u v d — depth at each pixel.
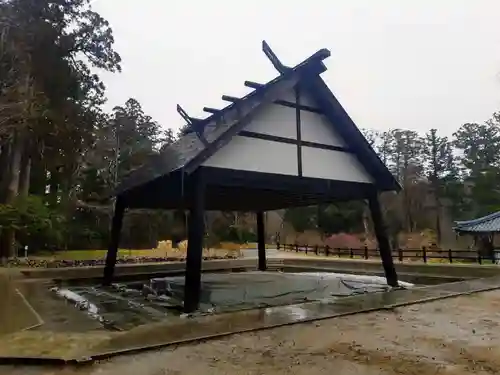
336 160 8.51
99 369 3.11
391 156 40.38
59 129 18.19
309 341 3.94
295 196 9.50
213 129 7.66
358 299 6.60
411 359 3.36
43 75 17.88
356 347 3.72
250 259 14.88
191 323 4.70
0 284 9.12
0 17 16.55
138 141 33.19
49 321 5.12
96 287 9.54
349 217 31.28
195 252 6.09
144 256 18.77
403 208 34.69
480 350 3.64
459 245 29.62
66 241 23.67
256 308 6.14
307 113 8.13
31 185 22.44
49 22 17.84
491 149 36.06
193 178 6.41
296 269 14.51
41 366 3.18
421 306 6.05
